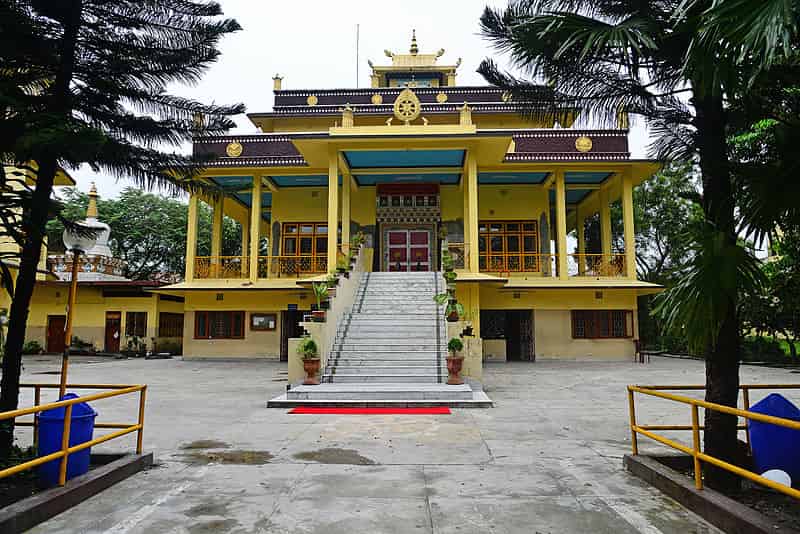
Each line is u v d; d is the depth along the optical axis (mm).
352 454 6031
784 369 17281
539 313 20594
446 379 10969
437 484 4883
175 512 4160
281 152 20250
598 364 19250
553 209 25469
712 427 4758
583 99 5922
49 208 4969
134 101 5578
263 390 12016
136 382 13695
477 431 7336
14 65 4852
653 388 5445
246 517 4051
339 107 24344
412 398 9773
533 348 20422
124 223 34312
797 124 4191
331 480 5008
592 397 10812
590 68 5582
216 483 4922
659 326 4664
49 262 26516
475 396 10195
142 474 5230
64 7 4957
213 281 21047
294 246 22453
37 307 26125
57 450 4590
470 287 17828
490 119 23984
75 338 25797
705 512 3984
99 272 27938
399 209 21562
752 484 4746
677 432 7285
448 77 27203
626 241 20469
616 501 4422
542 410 9164
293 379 11375
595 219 29219
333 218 17688
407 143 17812
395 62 27219
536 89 6148
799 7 2510
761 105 4828
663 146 6168
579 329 20562
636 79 5625
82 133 4289
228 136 20406
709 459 4027
